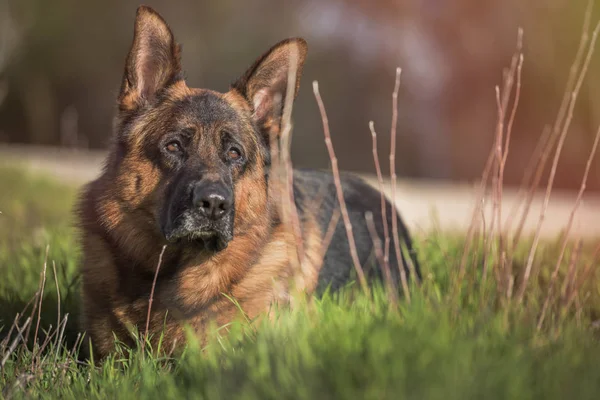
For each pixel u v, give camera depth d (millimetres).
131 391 4328
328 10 37438
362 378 3736
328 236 5621
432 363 3715
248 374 3916
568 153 26234
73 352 5520
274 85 6355
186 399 4094
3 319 6422
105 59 37562
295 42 6199
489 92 34469
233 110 6090
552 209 17531
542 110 31094
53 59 36438
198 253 5656
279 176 6332
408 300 4922
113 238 5816
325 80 35844
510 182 30781
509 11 33062
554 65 30672
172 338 5594
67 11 36406
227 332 5520
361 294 6254
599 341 4852
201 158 5703
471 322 4562
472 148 34500
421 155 35125
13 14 32781
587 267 5918
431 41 36125
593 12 23234
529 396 3578
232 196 5574
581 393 3656
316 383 3689
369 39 36719
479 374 3676
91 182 6254
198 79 36219
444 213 16344
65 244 8180
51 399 4398
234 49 36812
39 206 13844
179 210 5477
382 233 7445
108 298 5773
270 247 6039
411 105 35844
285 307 5523
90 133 37031
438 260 7590
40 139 36375
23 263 7586
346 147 35094
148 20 6035
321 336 4270
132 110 6074
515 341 4172
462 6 35062
